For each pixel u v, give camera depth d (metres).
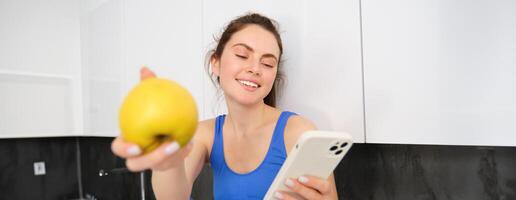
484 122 0.49
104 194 1.85
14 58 1.52
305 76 0.72
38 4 1.59
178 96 0.33
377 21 0.60
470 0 0.50
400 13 0.58
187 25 0.99
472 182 0.75
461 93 0.51
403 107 0.58
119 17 1.31
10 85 1.50
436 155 0.80
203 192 1.33
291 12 0.74
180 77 1.03
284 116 0.64
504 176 0.71
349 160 0.96
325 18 0.68
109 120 1.41
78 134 1.67
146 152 0.34
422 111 0.56
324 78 0.69
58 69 1.63
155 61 1.13
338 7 0.66
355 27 0.64
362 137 0.64
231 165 0.68
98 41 1.48
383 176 0.89
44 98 1.59
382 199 0.89
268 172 0.62
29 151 1.85
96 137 1.88
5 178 1.77
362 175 0.93
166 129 0.32
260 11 0.80
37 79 1.57
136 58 1.22
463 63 0.51
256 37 0.65
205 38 0.93
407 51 0.57
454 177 0.78
